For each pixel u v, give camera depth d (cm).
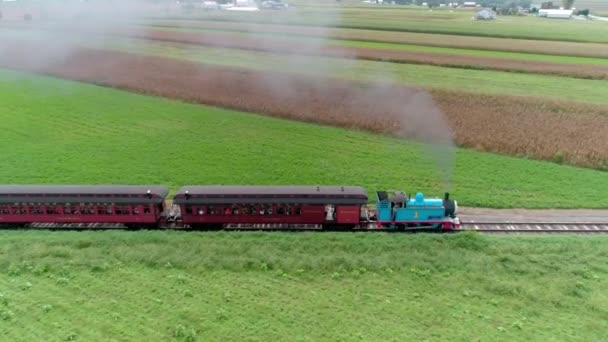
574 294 2473
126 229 3231
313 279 2597
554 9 17150
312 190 3161
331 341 2136
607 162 4247
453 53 8906
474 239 2967
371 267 2688
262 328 2216
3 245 2895
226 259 2738
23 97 6494
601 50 9219
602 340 2138
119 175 4031
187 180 3956
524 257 2794
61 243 2938
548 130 4925
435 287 2534
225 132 5153
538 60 8444
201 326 2220
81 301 2394
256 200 3092
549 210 3481
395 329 2214
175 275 2609
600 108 5553
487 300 2431
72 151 4581
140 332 2180
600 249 2875
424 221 3080
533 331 2203
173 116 5700
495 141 4691
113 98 6456
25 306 2345
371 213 3325
